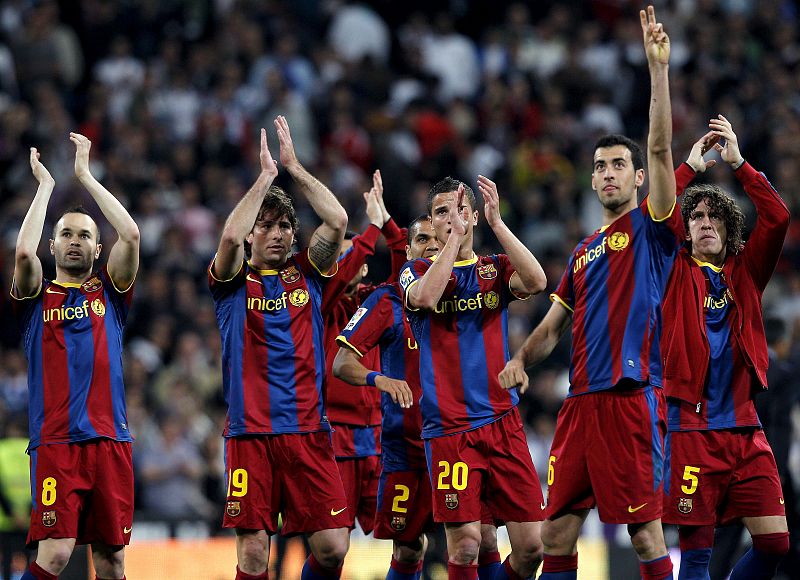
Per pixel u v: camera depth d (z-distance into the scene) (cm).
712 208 2573
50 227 5156
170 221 5472
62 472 2516
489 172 6325
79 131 5872
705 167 2517
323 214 2534
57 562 2495
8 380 4569
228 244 2442
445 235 2502
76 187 5275
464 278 2506
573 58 6744
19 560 3753
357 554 3606
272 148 5975
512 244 2464
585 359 2402
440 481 2459
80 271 2603
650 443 2350
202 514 3956
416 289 2408
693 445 2523
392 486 2686
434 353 2497
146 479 4162
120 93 6222
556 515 2433
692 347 2531
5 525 3819
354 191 5772
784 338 3394
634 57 6850
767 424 3166
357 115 6406
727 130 2522
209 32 6812
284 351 2514
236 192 5691
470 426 2461
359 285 2891
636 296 2359
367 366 2819
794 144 6288
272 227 2539
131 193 5528
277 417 2497
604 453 2361
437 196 2516
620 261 2383
